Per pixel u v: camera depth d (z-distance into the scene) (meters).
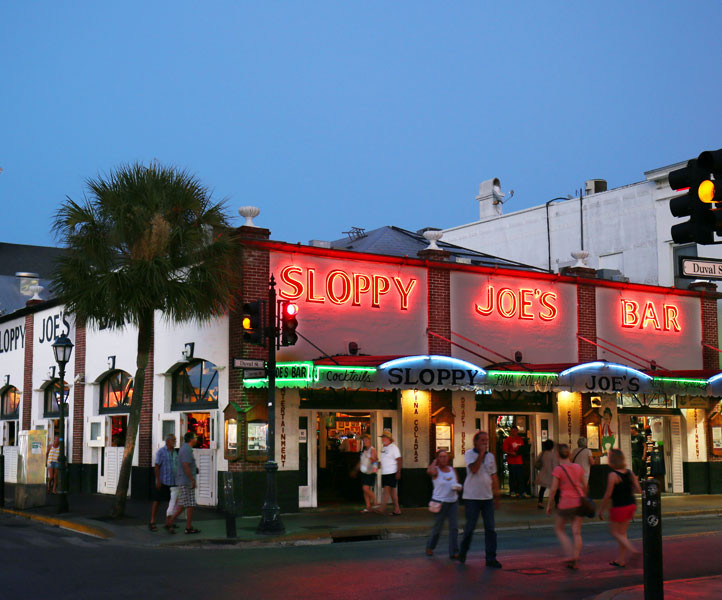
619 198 38.12
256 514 20.41
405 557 13.95
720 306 31.95
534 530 18.73
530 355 25.23
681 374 26.06
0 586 11.20
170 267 19.06
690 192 7.76
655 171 36.34
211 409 22.20
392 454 20.61
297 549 15.41
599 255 38.72
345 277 22.44
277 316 18.53
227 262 20.31
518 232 42.59
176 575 12.13
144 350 20.30
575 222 39.97
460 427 23.75
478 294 24.64
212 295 19.78
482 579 11.76
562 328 26.02
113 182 19.80
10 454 34.00
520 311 25.30
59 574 12.23
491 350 24.11
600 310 26.89
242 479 20.42
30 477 22.48
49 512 21.23
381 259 23.05
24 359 33.28
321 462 23.67
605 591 10.53
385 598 10.39
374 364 20.30
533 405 25.31
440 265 23.92
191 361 23.20
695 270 8.38
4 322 35.66
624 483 12.90
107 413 27.55
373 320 22.72
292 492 20.95
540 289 25.78
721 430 27.91
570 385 22.97
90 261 19.58
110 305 19.06
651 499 9.31
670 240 35.62
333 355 21.62
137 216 19.33
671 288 28.36
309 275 21.91
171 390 24.12
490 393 24.58
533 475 25.17
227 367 21.34
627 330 27.36
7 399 35.38
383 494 20.58
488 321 24.66
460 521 19.53
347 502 23.17
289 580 11.67
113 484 26.69
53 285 20.22
